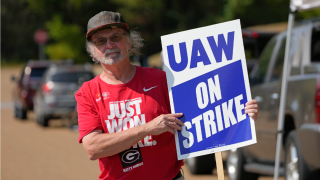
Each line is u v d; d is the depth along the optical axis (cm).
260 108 2077
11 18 18188
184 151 1015
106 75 1043
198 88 1034
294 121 1733
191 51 1045
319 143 1573
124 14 12650
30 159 2888
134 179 1015
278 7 11062
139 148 1012
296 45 1888
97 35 1021
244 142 1018
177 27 13062
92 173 2483
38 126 4641
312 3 1659
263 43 3575
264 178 2391
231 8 10925
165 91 1057
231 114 1027
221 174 1016
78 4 12694
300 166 1655
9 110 6309
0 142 3591
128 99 1023
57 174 2459
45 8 13375
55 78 4394
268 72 2105
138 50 1098
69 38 11475
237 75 1037
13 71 13025
